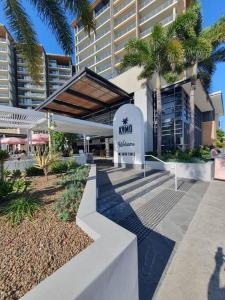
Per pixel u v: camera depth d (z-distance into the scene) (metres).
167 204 5.91
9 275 1.71
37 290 1.24
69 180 5.41
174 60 11.37
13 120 10.80
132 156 11.08
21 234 2.46
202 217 5.04
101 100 19.53
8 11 5.34
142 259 3.26
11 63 47.38
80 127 14.44
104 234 2.10
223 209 5.61
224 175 9.51
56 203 3.38
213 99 25.20
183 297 2.44
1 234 2.47
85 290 1.26
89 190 4.14
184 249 3.56
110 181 7.30
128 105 11.17
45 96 51.03
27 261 1.92
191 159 10.91
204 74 15.01
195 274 2.87
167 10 28.08
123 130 11.50
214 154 13.62
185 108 17.75
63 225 2.68
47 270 1.78
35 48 5.93
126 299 1.84
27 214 2.96
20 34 5.61
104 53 38.75
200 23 13.26
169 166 10.48
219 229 4.35
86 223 2.44
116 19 36.19
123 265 1.75
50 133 10.41
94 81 15.04
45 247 2.16
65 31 6.23
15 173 6.40
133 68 17.77
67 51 6.54
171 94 17.11
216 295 2.47
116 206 5.23
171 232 4.23
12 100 47.22
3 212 3.03
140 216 4.95
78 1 5.61
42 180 6.16
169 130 17.28
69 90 16.75
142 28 32.09
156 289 2.58
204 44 11.71
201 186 8.34
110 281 1.53
